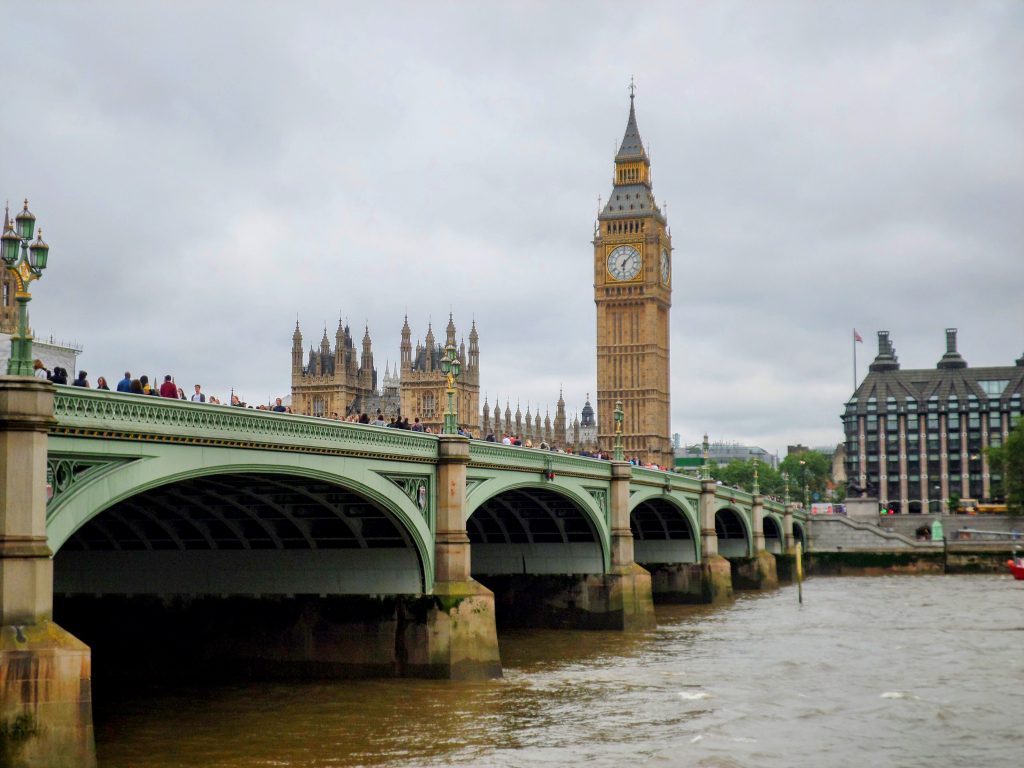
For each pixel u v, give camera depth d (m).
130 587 62.94
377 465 54.06
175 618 62.22
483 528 89.19
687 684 61.34
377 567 59.81
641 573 88.56
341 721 50.56
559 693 57.91
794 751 46.09
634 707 54.53
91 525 59.09
